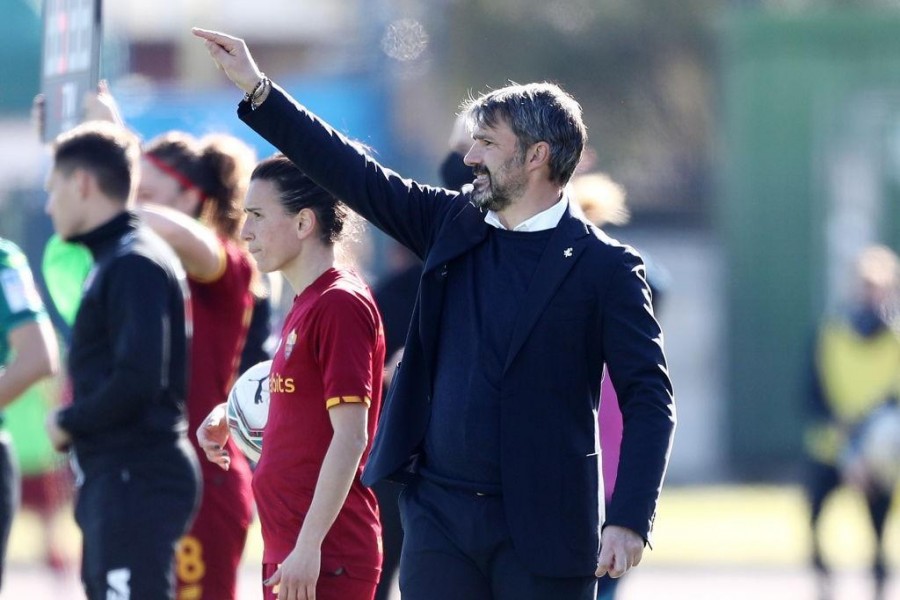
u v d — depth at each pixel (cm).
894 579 3875
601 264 1567
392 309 2217
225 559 2011
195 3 9569
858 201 6712
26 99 5553
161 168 2089
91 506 1808
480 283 1595
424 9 9638
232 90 5328
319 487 1648
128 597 1784
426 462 1627
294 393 1698
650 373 1548
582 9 10325
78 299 2050
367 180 1648
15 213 5475
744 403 6831
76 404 1805
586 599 1589
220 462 1842
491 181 1589
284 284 2697
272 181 1728
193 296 2033
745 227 6806
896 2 8838
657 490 1511
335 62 9562
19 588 3488
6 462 2103
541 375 1554
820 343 3731
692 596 3588
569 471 1559
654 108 10550
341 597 1708
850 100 6700
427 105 8156
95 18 2089
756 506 5209
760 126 6762
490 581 1586
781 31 6731
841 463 3584
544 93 1599
